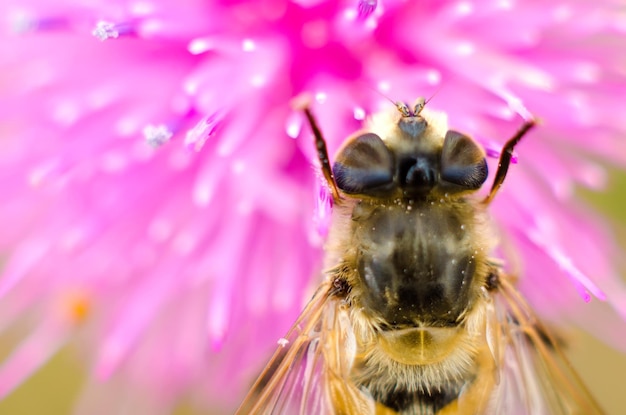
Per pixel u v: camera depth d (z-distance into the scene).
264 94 0.06
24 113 0.06
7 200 0.06
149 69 0.06
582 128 0.06
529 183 0.06
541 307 0.06
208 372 0.07
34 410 0.08
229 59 0.06
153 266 0.06
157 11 0.06
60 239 0.06
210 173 0.06
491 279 0.06
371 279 0.05
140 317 0.06
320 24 0.06
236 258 0.06
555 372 0.06
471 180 0.05
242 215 0.06
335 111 0.06
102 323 0.07
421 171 0.05
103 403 0.07
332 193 0.05
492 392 0.06
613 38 0.06
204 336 0.06
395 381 0.05
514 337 0.06
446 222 0.05
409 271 0.05
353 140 0.05
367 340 0.05
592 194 0.07
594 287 0.05
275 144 0.06
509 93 0.06
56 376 0.08
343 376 0.05
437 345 0.05
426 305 0.05
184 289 0.06
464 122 0.06
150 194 0.06
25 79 0.06
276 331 0.06
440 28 0.06
